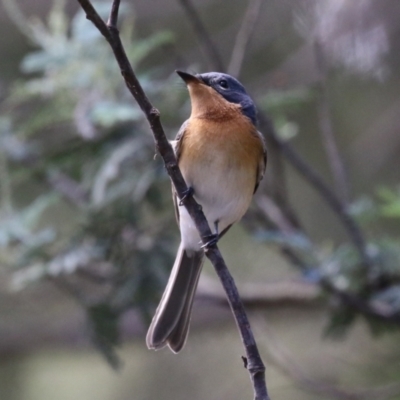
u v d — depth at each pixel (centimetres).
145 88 1123
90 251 1108
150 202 1148
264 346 1453
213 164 919
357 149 1512
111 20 679
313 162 1507
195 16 1200
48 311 1584
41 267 1079
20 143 1211
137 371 1559
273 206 1285
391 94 1493
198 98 934
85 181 1160
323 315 1562
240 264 1501
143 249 1122
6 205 1180
